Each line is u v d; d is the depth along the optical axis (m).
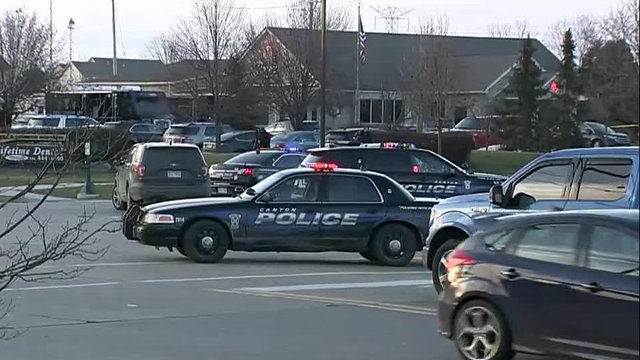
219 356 9.73
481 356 9.22
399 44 73.94
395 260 18.05
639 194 12.03
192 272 16.41
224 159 47.31
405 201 18.20
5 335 10.41
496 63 69.69
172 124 57.28
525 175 13.15
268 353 9.92
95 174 46.06
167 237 17.42
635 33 42.41
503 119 51.25
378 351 10.10
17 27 54.16
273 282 15.41
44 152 8.99
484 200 13.69
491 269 9.20
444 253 13.63
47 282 14.74
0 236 7.30
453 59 65.25
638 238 8.27
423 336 10.95
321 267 17.66
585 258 8.58
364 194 18.14
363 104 69.81
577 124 48.66
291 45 58.59
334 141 48.97
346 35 70.62
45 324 11.34
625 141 50.22
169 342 10.43
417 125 60.81
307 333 11.06
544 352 8.77
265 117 67.00
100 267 16.84
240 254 19.83
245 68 57.56
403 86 63.53
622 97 45.41
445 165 24.56
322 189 18.00
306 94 58.59
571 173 12.69
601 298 8.33
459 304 9.46
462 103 64.50
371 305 13.16
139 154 27.14
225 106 55.94
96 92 54.62
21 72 38.41
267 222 17.69
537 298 8.78
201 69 56.94
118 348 10.05
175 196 26.91
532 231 9.08
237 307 12.84
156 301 13.23
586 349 8.45
